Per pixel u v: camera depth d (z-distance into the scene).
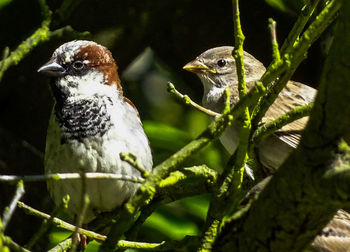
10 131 12.21
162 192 8.09
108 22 11.95
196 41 12.10
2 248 5.27
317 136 5.00
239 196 7.24
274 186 5.30
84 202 5.40
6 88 12.09
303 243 5.40
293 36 6.79
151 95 12.66
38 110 12.25
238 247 5.59
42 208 11.48
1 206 10.93
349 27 4.70
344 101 4.83
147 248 7.14
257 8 11.62
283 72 6.79
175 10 11.95
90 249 9.34
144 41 12.37
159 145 10.91
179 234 9.82
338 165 4.91
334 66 4.81
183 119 12.09
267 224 5.39
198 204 10.11
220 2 11.74
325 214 5.19
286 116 6.96
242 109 6.27
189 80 12.63
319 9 8.05
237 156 6.61
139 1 11.86
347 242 7.59
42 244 10.57
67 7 8.65
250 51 11.88
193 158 10.66
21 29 11.84
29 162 11.64
